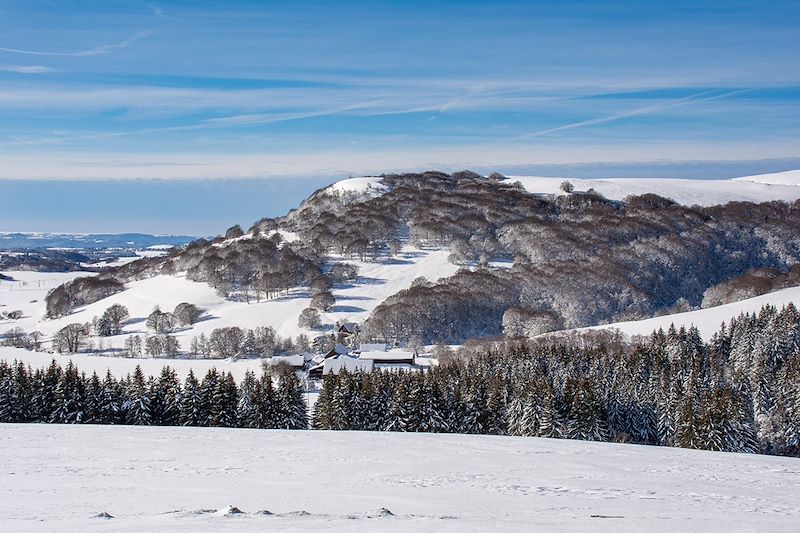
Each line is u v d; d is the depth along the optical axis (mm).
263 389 86312
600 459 44750
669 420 78688
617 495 30094
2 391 84000
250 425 84312
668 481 35906
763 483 36594
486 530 19438
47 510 22844
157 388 88062
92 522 19656
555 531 19938
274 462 39531
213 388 85812
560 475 37000
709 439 68500
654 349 113938
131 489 28609
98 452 42469
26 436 49844
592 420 76188
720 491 32844
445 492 29547
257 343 198625
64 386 84250
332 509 24266
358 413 82375
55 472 34062
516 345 150250
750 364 101375
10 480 31156
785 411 78625
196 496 26828
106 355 196125
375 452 44812
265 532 17859
